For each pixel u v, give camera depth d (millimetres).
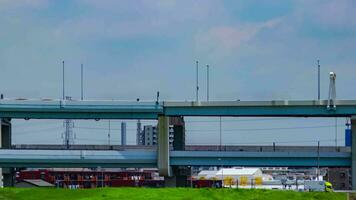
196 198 133250
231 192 142875
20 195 136875
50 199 132750
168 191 140625
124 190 141250
